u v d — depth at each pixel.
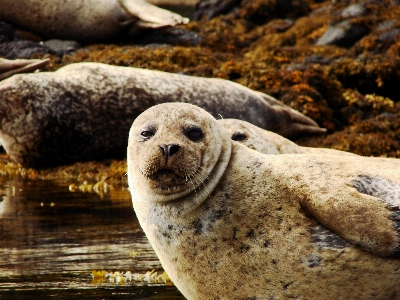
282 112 32.22
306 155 11.95
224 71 35.50
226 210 11.38
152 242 11.89
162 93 31.45
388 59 38.28
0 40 40.81
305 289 11.21
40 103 30.39
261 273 11.24
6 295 13.39
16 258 16.19
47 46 40.34
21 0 42.84
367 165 11.82
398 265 10.88
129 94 31.28
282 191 11.38
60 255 16.47
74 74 31.39
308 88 34.47
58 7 42.75
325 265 11.03
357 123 33.97
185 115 11.61
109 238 18.16
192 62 37.56
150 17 42.38
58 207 22.33
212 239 11.34
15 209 21.98
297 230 11.16
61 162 30.97
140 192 11.72
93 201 23.42
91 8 42.59
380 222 10.64
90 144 31.12
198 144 11.41
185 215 11.41
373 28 43.03
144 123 11.74
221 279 11.43
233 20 53.47
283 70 35.94
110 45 41.78
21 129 30.27
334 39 43.12
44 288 13.88
